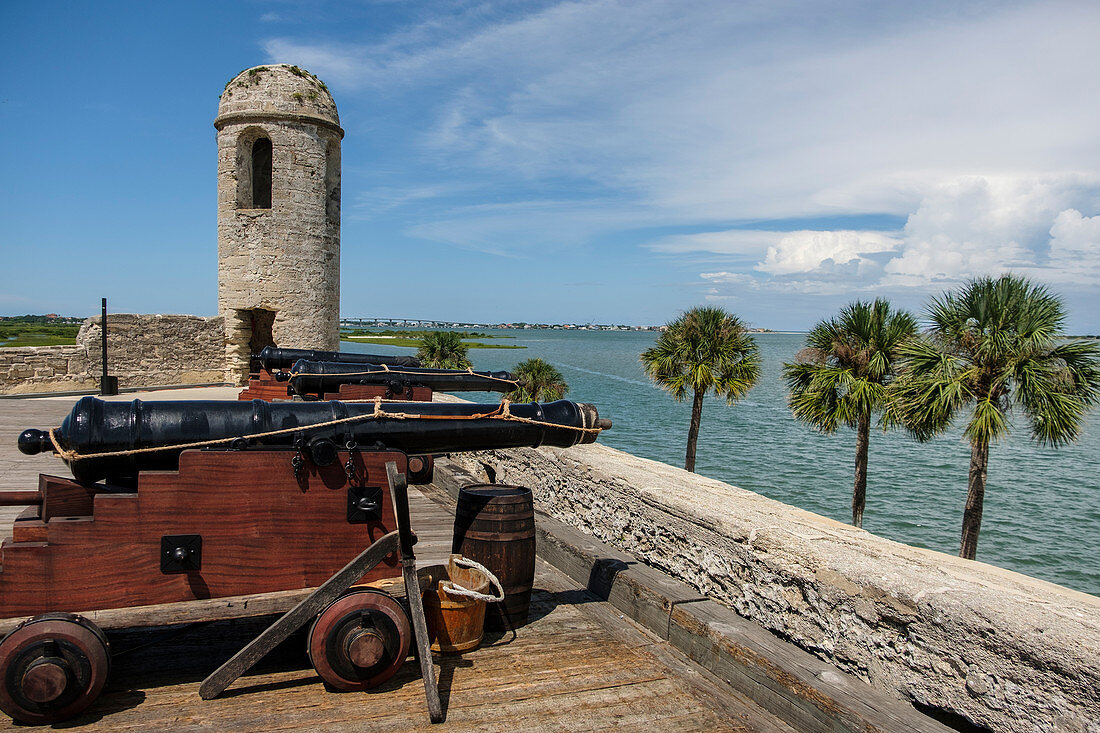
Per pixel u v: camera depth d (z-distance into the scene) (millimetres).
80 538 2561
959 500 20016
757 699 2768
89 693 2443
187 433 2756
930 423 10500
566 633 3414
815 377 12641
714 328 15469
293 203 14734
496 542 3393
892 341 11930
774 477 22344
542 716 2633
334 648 2672
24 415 10891
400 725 2531
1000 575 2693
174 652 3084
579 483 4738
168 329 16938
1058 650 2037
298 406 3029
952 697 2297
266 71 14602
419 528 5328
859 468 12469
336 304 15945
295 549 2863
